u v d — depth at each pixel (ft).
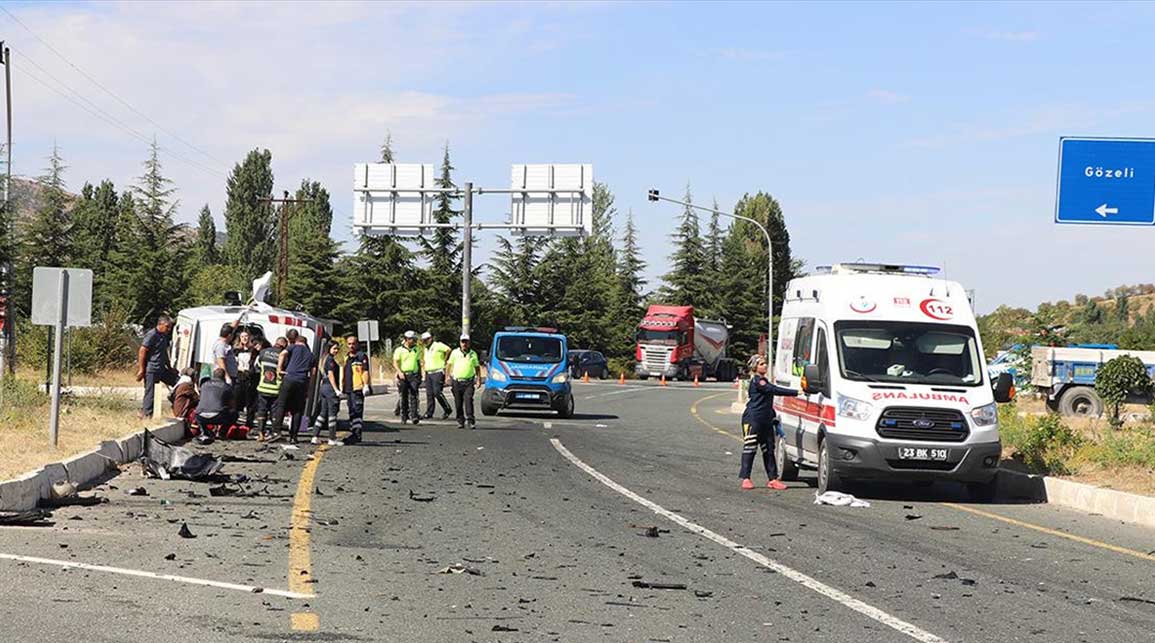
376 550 36.58
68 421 69.92
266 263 382.83
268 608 27.78
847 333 57.62
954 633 27.22
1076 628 28.14
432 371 107.45
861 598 31.01
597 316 320.70
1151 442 63.82
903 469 53.98
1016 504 54.95
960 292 60.18
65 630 24.72
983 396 55.42
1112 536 44.73
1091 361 121.80
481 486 54.80
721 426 107.76
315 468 60.54
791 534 42.65
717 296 351.67
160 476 53.98
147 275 243.40
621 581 32.58
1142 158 86.02
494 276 314.76
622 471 64.23
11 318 124.67
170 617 26.37
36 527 38.70
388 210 146.20
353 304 269.03
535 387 114.52
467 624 26.81
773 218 412.98
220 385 73.77
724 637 26.25
